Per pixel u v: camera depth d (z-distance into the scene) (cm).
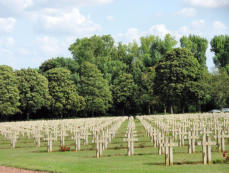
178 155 2362
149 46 12838
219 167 1853
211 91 8750
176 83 8712
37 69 11512
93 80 10281
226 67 10081
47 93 9381
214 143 1980
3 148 3469
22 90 9125
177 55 9031
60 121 5612
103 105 10200
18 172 1920
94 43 12912
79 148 2944
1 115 9381
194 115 5628
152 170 1789
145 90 10619
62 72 9919
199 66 9038
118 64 11812
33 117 10250
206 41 11056
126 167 1934
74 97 9819
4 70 8881
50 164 2112
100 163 2123
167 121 4572
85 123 4747
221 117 5062
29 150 3152
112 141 3481
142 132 4334
